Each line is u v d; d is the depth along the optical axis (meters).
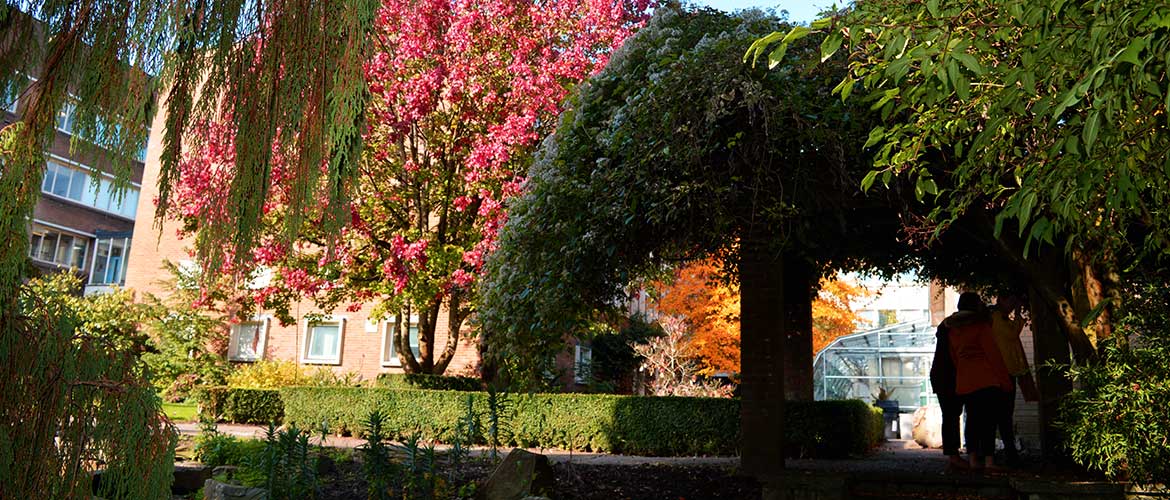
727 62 5.75
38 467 2.34
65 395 2.43
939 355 7.18
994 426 6.64
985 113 3.45
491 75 13.27
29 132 2.39
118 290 18.81
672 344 18.89
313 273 13.11
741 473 6.75
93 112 2.43
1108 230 3.90
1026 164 3.46
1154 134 2.88
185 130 2.61
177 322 18.84
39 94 2.41
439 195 13.79
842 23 2.88
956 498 6.01
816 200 6.03
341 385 16.39
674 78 5.87
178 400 18.62
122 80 2.44
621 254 6.55
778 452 6.71
